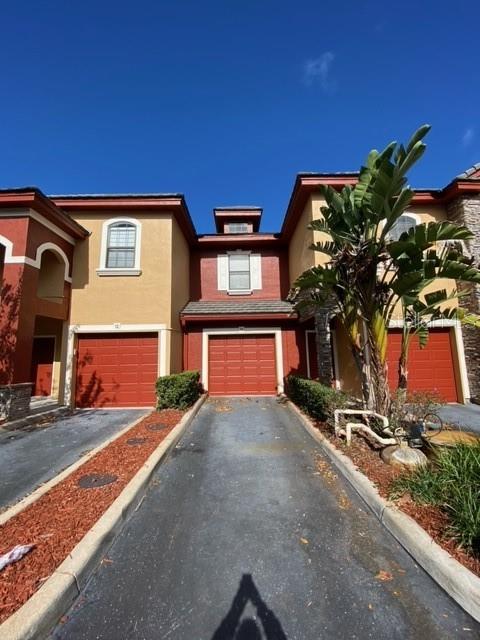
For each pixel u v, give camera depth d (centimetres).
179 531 341
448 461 369
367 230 588
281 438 677
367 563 289
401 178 496
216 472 498
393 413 567
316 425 707
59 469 520
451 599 246
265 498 413
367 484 408
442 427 690
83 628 222
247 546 315
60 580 242
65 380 1038
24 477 486
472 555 267
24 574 249
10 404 786
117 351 1077
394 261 557
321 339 969
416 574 274
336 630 221
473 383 1032
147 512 380
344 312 647
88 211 1125
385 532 336
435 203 1138
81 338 1079
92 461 504
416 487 370
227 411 957
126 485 414
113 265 1107
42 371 1221
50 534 305
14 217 874
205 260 1460
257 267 1456
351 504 395
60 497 382
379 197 527
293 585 263
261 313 1240
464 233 489
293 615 233
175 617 232
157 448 566
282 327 1281
